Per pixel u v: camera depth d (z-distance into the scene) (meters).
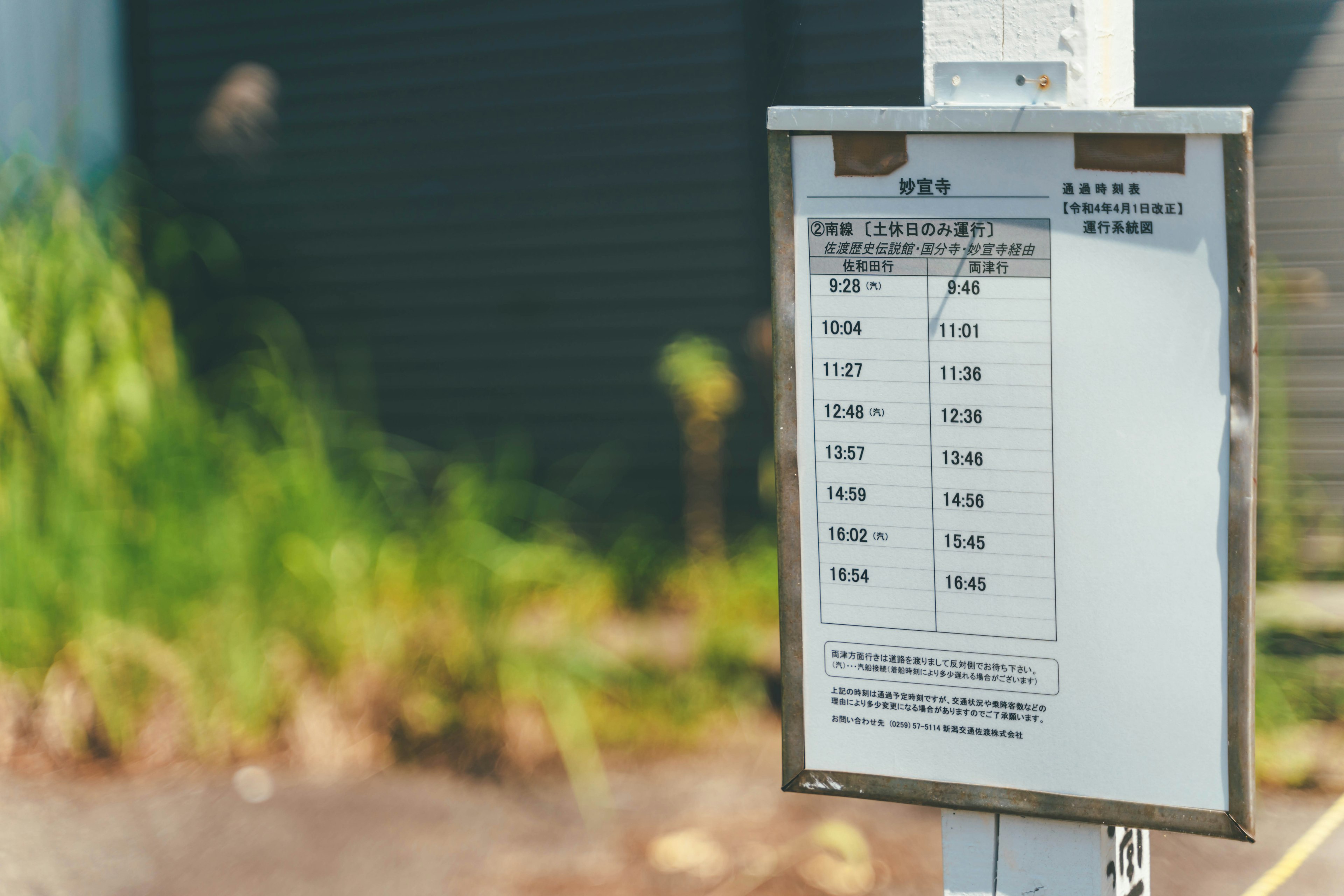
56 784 3.63
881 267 1.36
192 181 5.54
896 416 1.37
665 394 5.11
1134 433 1.29
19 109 5.11
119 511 3.97
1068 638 1.34
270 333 5.51
